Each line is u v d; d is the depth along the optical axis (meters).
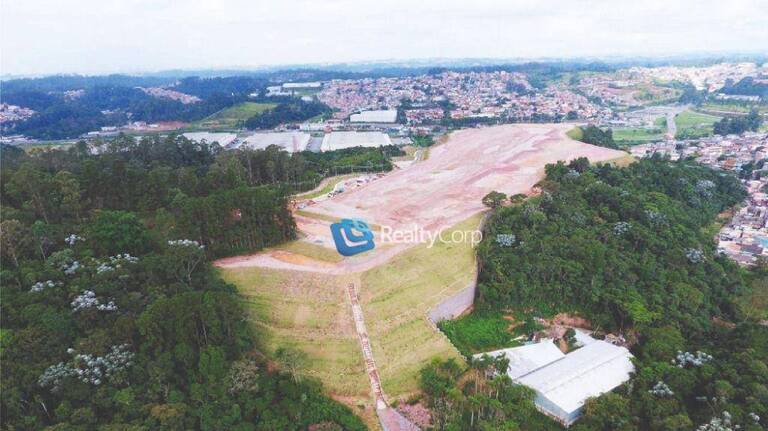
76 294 88.31
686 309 113.94
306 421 78.69
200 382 80.44
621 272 120.56
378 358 93.44
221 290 98.31
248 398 78.62
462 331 109.00
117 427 69.00
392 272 114.88
